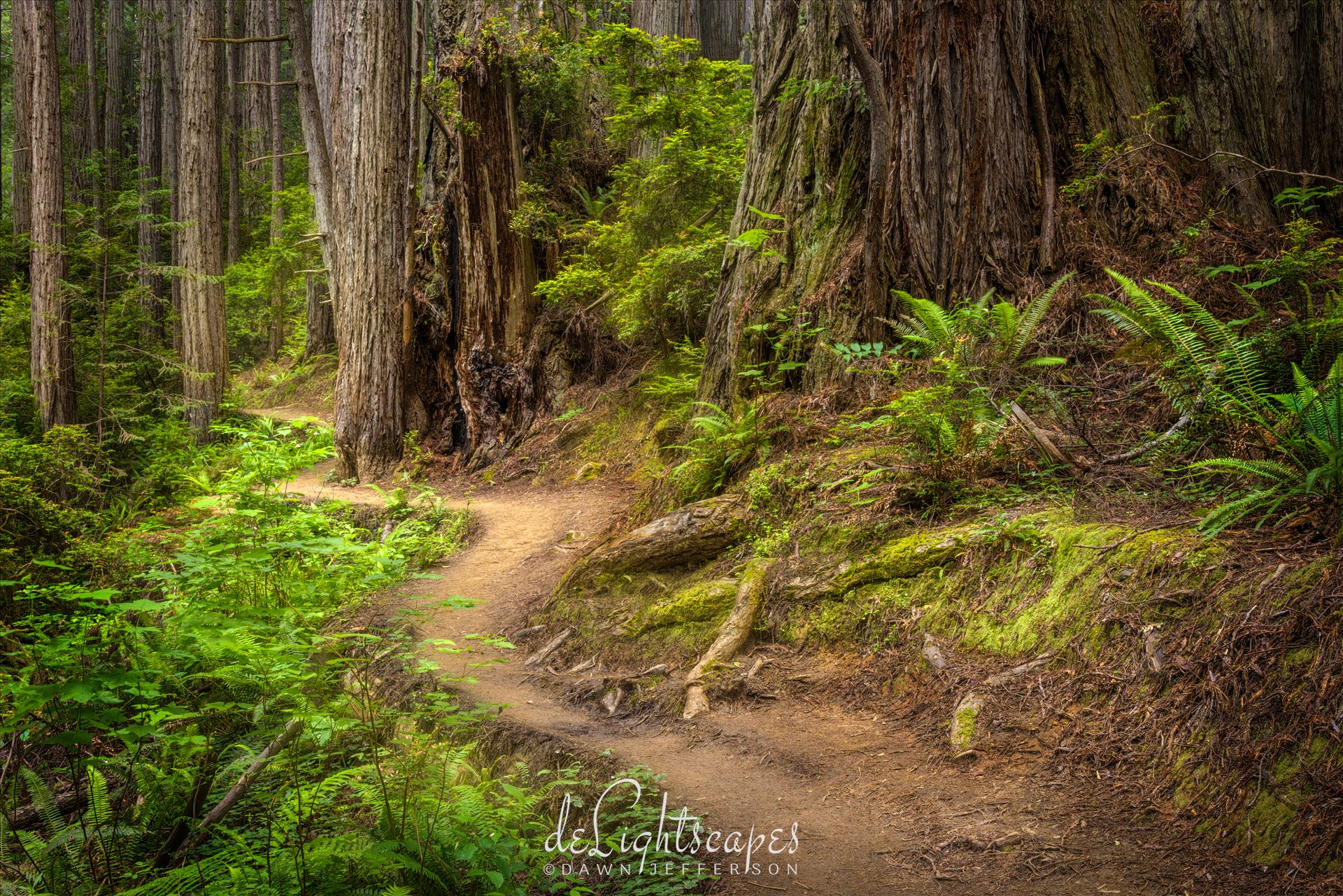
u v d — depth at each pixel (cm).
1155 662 407
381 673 629
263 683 337
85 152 3262
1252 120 884
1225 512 450
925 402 648
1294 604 371
